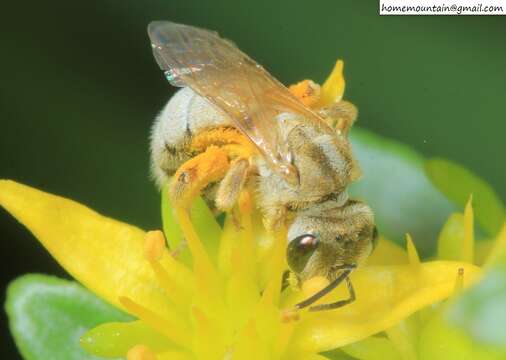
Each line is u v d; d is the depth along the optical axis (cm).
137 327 6
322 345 6
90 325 6
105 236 6
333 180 6
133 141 8
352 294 6
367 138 7
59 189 8
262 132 6
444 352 6
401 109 8
